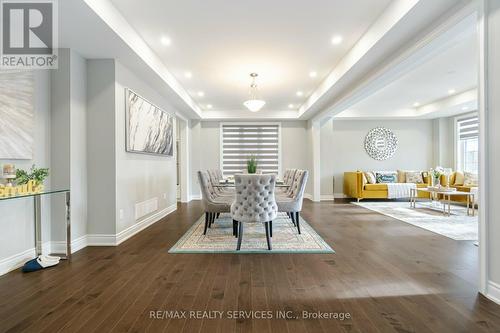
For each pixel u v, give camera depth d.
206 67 4.45
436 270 2.54
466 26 2.44
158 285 2.23
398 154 8.62
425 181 7.88
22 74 2.69
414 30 2.80
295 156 8.34
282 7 2.80
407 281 2.30
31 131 2.79
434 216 5.25
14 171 2.43
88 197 3.45
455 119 7.89
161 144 5.11
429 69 4.75
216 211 3.86
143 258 2.90
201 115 7.71
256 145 8.35
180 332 1.60
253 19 3.02
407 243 3.43
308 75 4.89
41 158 2.98
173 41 3.53
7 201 2.54
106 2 2.59
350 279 2.34
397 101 7.12
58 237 3.11
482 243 2.02
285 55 4.00
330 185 7.88
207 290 2.14
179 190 8.43
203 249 3.19
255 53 3.92
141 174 4.28
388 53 3.36
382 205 6.72
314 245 3.32
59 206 3.10
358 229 4.19
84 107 3.41
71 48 3.13
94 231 3.44
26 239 2.75
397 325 1.67
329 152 7.87
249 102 5.00
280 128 8.34
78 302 1.95
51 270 2.57
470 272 2.49
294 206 3.89
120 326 1.66
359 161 8.63
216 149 8.35
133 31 3.19
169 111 5.76
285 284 2.24
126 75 3.76
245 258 2.89
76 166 3.24
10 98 2.54
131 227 3.89
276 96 6.35
